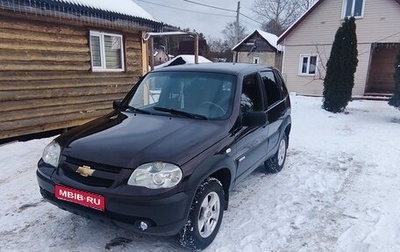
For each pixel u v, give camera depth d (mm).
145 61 9453
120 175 2334
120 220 2334
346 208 3600
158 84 3658
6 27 5879
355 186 4266
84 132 2900
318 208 3586
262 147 3861
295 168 4980
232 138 2992
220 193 2844
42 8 5809
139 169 2330
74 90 7379
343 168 5031
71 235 2883
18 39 6109
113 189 2307
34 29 6371
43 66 6633
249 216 3344
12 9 5492
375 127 8688
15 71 6121
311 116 10555
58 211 3328
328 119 10047
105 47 8125
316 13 18031
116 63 8570
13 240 2785
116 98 8586
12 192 3752
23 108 6328
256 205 3615
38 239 2811
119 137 2678
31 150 5395
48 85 6777
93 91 7871
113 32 8203
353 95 17156
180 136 2686
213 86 3418
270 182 4348
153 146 2504
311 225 3197
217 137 2811
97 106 8039
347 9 17016
